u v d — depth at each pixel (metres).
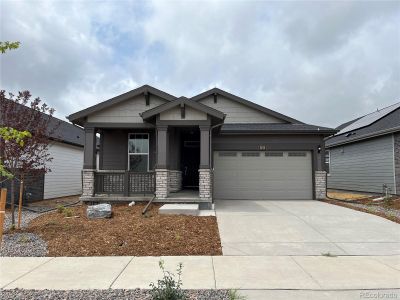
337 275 5.02
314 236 7.47
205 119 11.27
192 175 16.23
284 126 15.66
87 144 11.98
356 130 19.47
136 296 4.14
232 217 9.34
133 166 13.92
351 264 5.59
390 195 14.59
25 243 6.75
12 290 4.35
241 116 16.95
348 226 8.40
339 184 20.89
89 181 11.51
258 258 5.93
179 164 14.74
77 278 4.84
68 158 18.80
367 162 17.61
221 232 7.71
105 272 5.12
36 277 4.88
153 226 7.82
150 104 12.56
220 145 14.68
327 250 6.48
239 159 14.72
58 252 6.21
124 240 6.88
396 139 15.16
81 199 11.30
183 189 15.59
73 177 19.47
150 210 10.08
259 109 16.72
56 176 17.31
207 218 9.02
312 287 4.50
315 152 14.59
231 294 4.07
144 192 11.38
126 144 13.95
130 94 12.34
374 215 9.83
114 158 13.91
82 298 4.08
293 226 8.35
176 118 11.31
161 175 11.10
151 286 4.16
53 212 10.62
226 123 16.86
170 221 8.38
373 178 16.98
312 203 12.84
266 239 7.22
